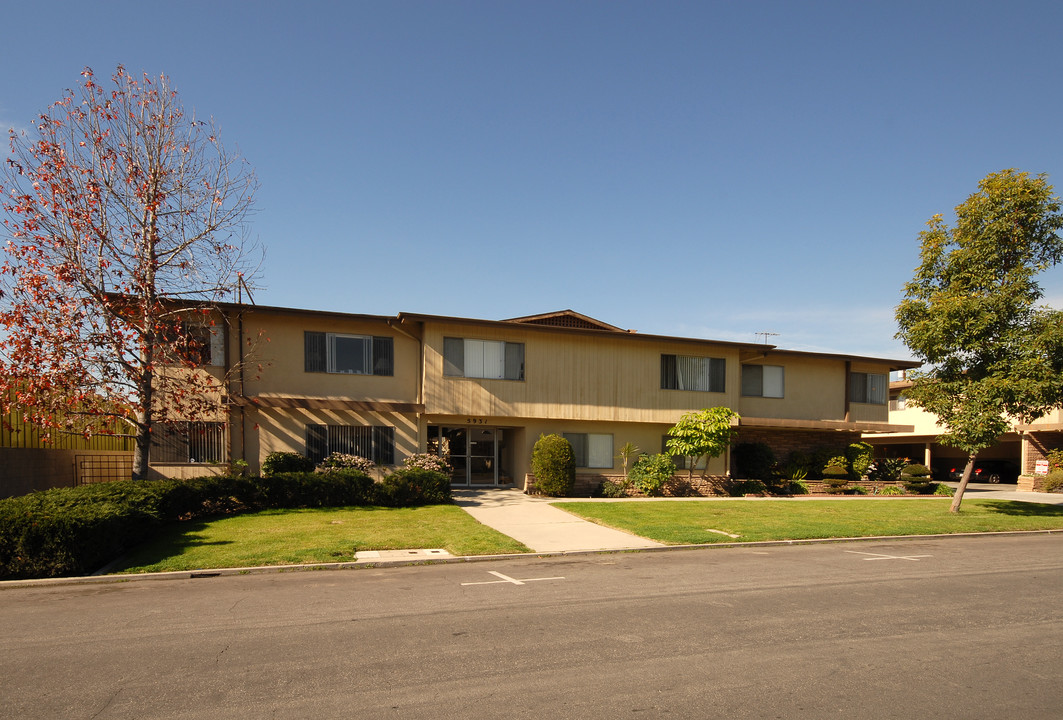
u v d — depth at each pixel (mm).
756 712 4691
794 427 24781
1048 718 4641
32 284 13742
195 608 7652
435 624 6941
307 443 19516
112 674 5422
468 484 22000
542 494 20469
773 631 6727
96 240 14625
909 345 17812
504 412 20922
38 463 16000
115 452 19078
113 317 14664
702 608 7676
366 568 10297
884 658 5898
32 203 14039
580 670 5527
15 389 13891
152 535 12312
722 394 23844
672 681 5281
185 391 16094
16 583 8867
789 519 15945
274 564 10172
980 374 16781
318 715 4609
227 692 5027
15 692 5035
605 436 22781
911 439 36594
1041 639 6547
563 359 21812
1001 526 15594
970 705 4848
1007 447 37031
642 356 22875
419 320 20172
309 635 6535
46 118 14336
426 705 4789
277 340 19391
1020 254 16547
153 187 15352
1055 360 15914
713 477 23250
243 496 15523
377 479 19516
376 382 20266
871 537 13883
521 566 10531
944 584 9211
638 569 10266
